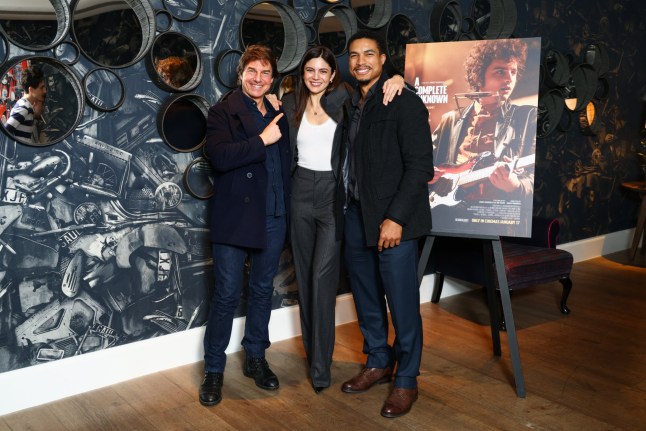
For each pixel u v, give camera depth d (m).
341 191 2.58
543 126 4.45
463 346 3.26
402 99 2.43
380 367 2.76
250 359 2.84
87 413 2.55
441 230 2.81
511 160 2.70
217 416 2.52
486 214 2.73
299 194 2.64
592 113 4.92
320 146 2.59
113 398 2.68
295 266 2.76
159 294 2.92
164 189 2.88
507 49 2.70
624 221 5.50
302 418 2.49
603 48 4.89
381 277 2.65
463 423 2.44
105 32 2.58
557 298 4.09
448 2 3.70
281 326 3.33
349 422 2.46
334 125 2.57
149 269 2.88
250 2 2.99
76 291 2.68
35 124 2.48
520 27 4.26
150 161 2.82
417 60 2.84
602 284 4.42
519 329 3.52
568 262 3.68
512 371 2.94
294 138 2.64
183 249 2.97
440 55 2.80
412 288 2.52
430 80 2.82
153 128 2.80
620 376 2.88
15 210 2.49
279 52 3.10
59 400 2.66
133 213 2.80
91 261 2.71
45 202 2.56
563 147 4.76
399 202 2.37
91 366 2.74
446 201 2.80
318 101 2.60
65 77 2.52
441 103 2.80
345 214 2.63
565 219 4.90
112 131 2.69
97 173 2.67
